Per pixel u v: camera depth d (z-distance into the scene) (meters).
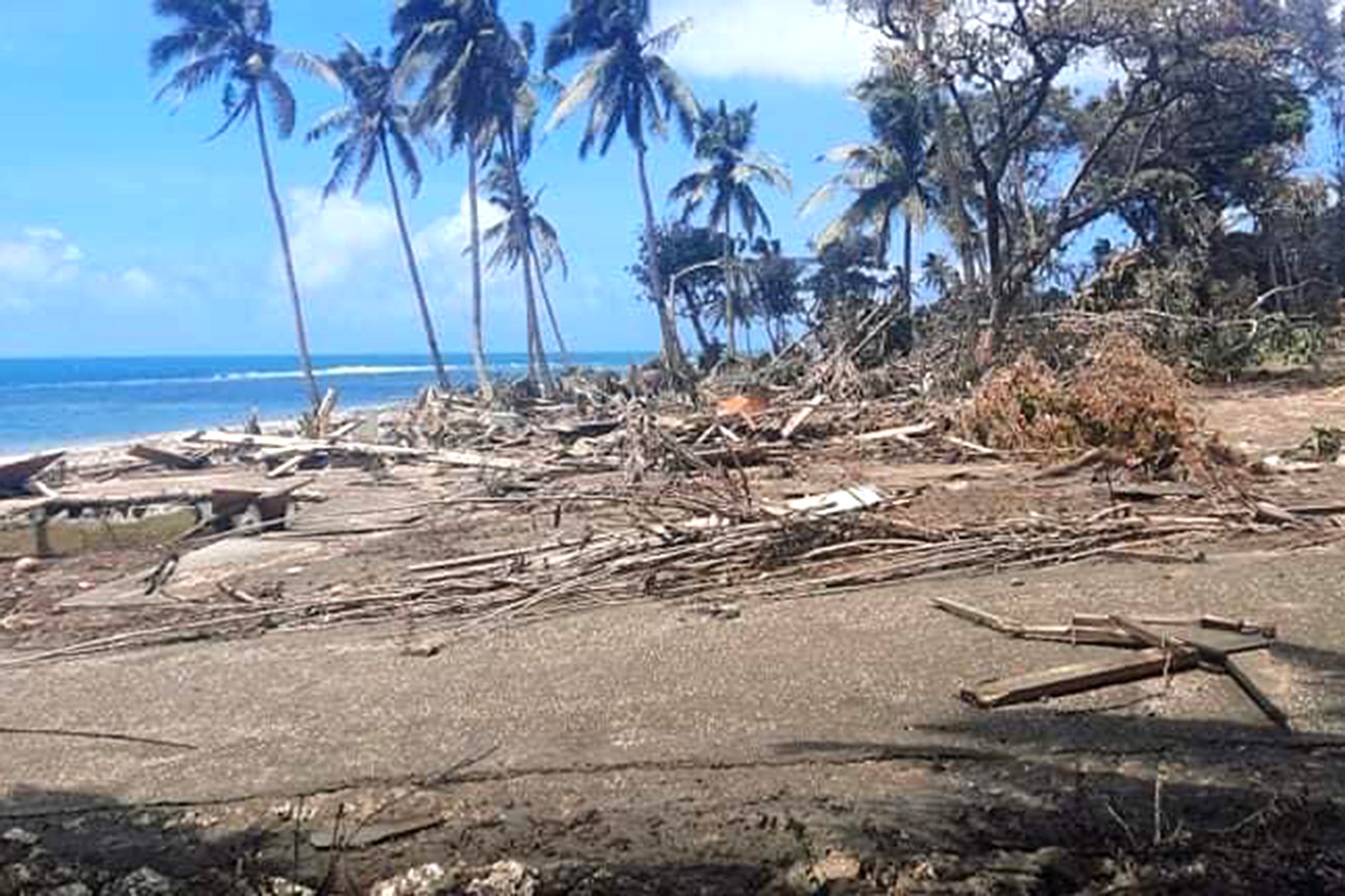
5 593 12.39
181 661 9.22
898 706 7.06
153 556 14.18
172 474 21.23
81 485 19.02
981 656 7.92
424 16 41.38
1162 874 4.95
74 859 5.70
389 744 6.95
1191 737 6.34
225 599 11.30
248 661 9.07
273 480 19.50
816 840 5.39
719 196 54.44
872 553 11.05
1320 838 5.19
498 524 14.64
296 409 61.22
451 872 5.32
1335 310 33.66
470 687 7.98
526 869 5.24
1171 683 7.17
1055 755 6.20
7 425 47.84
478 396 32.31
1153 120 32.62
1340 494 13.05
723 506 12.77
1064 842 5.27
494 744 6.84
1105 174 36.28
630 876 5.16
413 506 16.38
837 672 7.77
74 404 67.88
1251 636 7.78
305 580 12.06
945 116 36.19
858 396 23.64
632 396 28.20
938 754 6.30
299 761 6.77
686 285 62.47
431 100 40.53
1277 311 31.91
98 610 11.23
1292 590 9.09
